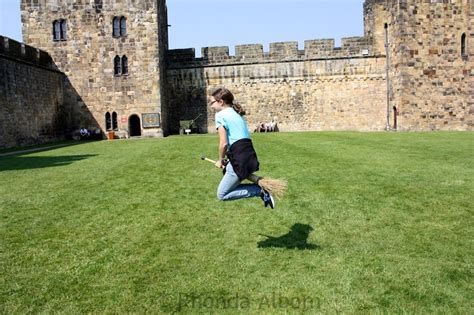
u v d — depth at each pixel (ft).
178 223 25.09
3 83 89.10
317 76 128.98
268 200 19.16
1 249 21.35
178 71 133.18
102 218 26.45
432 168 40.32
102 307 15.60
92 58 122.52
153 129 122.52
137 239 22.52
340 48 127.75
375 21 125.39
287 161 47.37
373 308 15.01
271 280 17.29
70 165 51.21
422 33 115.03
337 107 128.77
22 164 53.98
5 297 16.44
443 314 14.51
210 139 91.09
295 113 130.21
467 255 19.26
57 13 122.01
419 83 115.75
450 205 26.91
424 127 116.26
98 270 18.71
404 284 16.65
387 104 126.41
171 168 45.55
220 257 19.76
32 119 102.42
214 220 25.53
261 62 130.62
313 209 27.12
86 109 123.24
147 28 121.60
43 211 28.30
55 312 15.34
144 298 16.14
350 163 44.86
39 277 18.13
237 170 19.02
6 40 93.20
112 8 121.70
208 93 132.46
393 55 120.47
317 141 75.87
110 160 55.36
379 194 30.04
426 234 22.08
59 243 22.15
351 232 22.76
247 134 19.61
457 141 72.69
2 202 30.96
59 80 120.16
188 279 17.60
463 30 115.65
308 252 20.08
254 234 22.85
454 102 116.26
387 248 20.36
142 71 122.21
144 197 31.68
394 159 47.57
